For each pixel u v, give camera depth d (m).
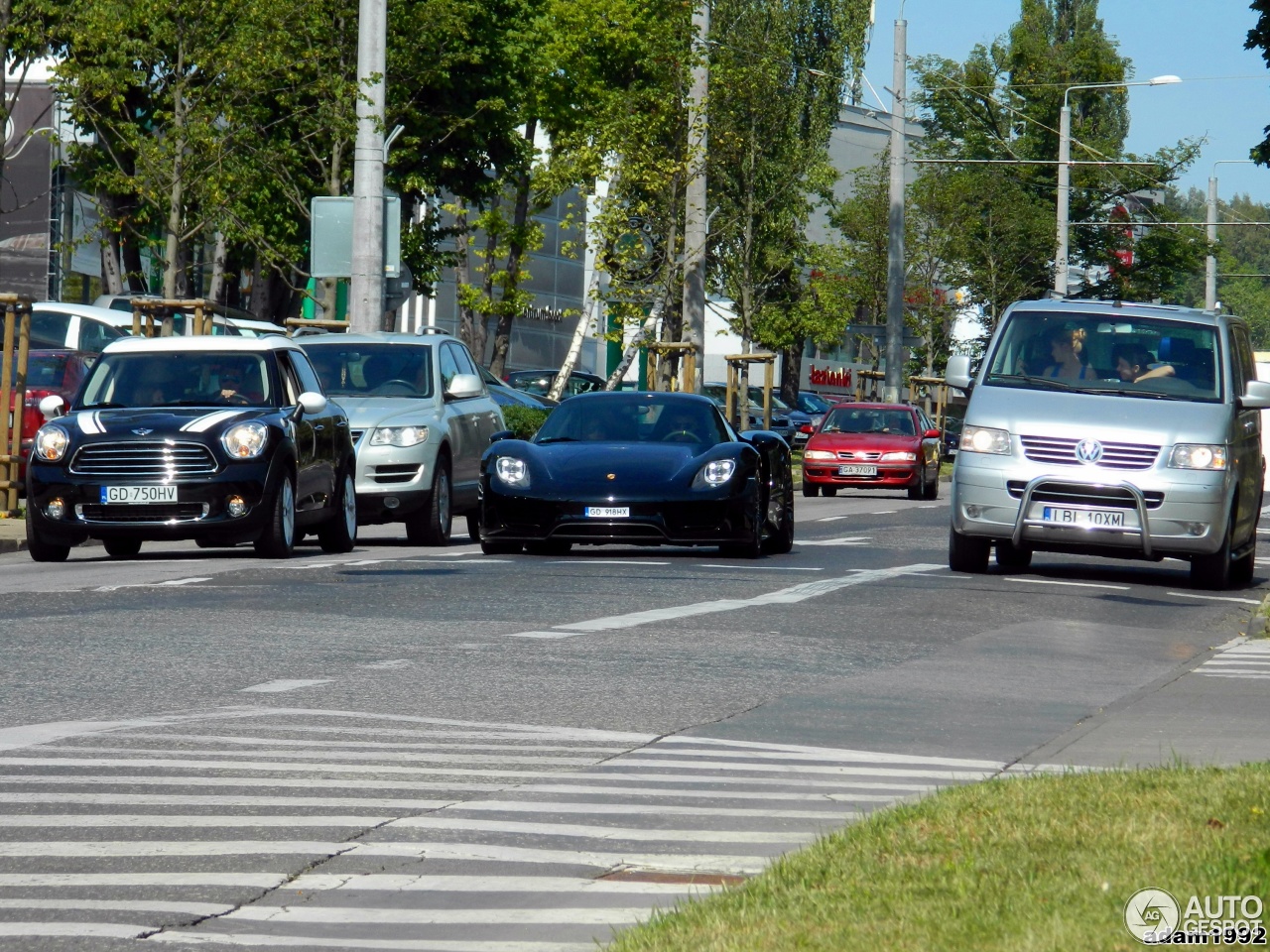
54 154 129.12
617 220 121.06
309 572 44.56
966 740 23.31
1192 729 24.22
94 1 91.69
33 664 28.58
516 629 33.66
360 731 23.06
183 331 90.50
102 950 13.70
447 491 58.44
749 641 32.66
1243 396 47.59
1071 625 37.19
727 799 19.22
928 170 182.25
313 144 106.62
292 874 15.96
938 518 79.75
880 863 14.84
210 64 92.56
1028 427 46.00
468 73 134.12
